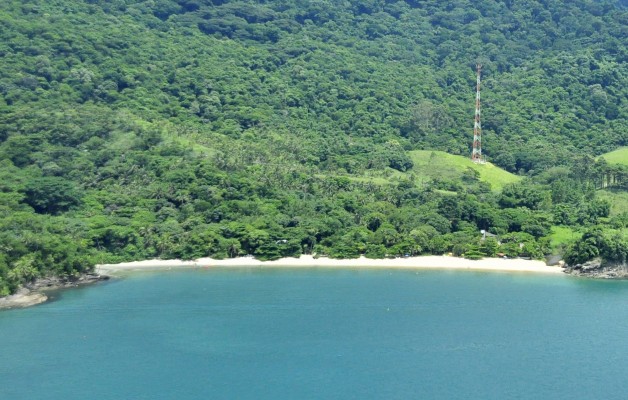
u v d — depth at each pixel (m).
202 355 190.00
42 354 190.38
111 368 181.25
